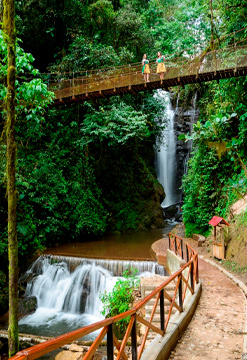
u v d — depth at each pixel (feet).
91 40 65.36
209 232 45.39
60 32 63.26
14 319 12.85
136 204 69.62
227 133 43.04
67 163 56.39
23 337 25.90
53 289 37.22
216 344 16.02
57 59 65.46
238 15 46.60
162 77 45.68
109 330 9.64
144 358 12.73
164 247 42.47
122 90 49.49
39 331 28.96
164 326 15.44
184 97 91.25
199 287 24.50
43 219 48.70
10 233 13.14
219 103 49.55
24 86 20.85
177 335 16.46
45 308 35.60
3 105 23.31
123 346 10.38
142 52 74.79
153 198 73.26
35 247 43.75
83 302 34.63
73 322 31.35
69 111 60.59
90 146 64.75
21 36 58.34
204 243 43.27
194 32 80.28
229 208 41.01
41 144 54.49
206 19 71.77
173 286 26.63
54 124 58.65
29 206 45.37
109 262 37.47
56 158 54.85
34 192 46.11
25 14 56.75
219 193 46.03
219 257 35.32
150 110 74.79
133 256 40.70
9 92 13.20
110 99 61.77
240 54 41.68
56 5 59.62
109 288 34.27
